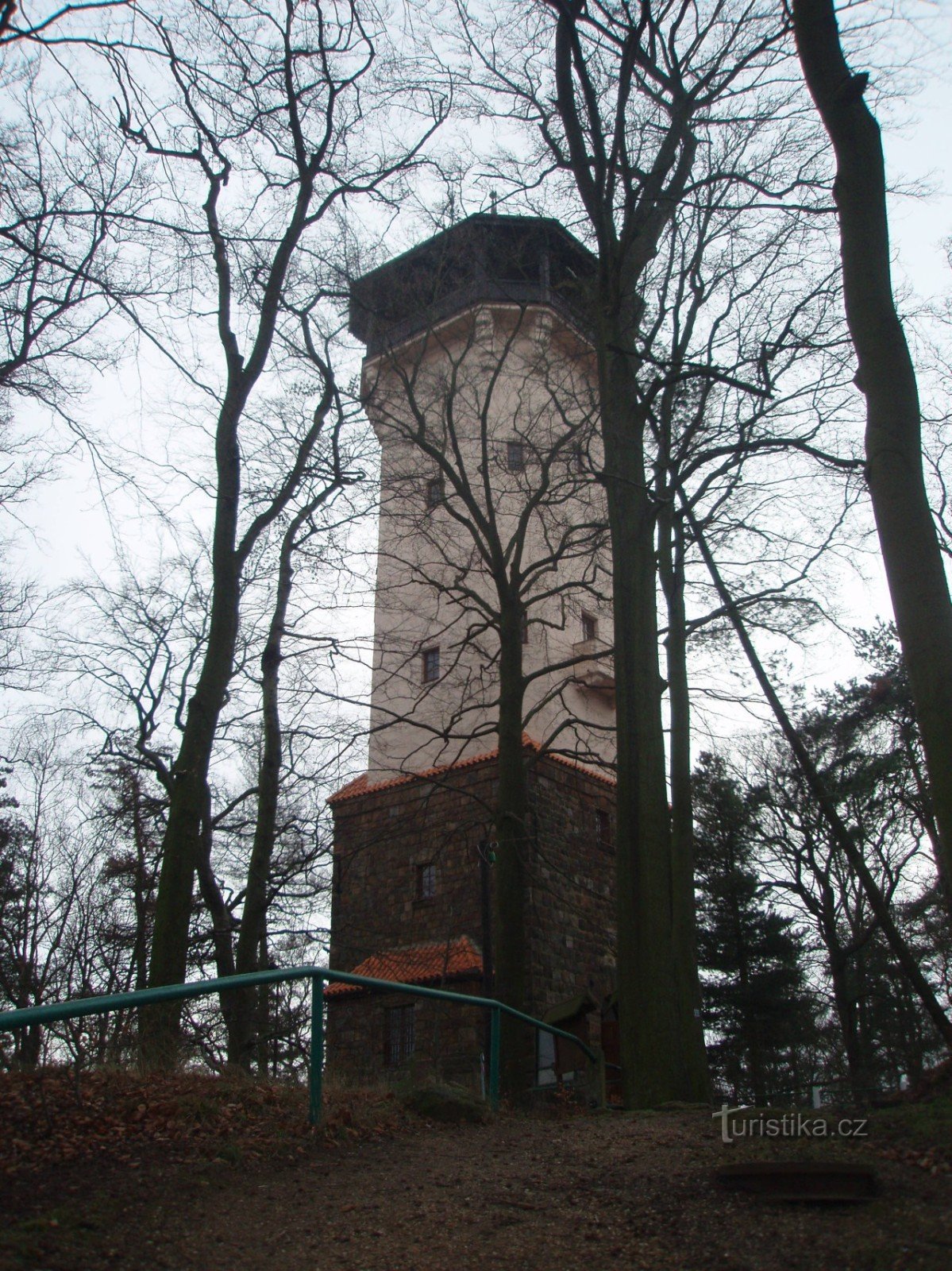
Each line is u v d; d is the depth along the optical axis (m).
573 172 17.56
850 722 27.80
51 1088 7.10
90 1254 4.48
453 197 20.03
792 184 16.00
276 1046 15.12
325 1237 5.07
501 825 18.47
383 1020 23.66
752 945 32.09
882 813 29.30
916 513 7.75
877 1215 4.93
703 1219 5.20
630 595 15.12
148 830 24.77
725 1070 31.41
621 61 15.53
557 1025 22.08
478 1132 8.02
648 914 13.05
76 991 27.17
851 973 34.47
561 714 26.89
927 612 7.47
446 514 27.72
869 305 8.45
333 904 27.19
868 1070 27.94
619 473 15.82
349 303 20.27
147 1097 7.11
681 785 17.08
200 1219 5.12
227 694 18.73
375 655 29.16
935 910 30.03
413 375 22.05
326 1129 7.10
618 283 16.20
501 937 17.53
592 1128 8.27
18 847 29.84
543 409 22.11
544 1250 4.96
